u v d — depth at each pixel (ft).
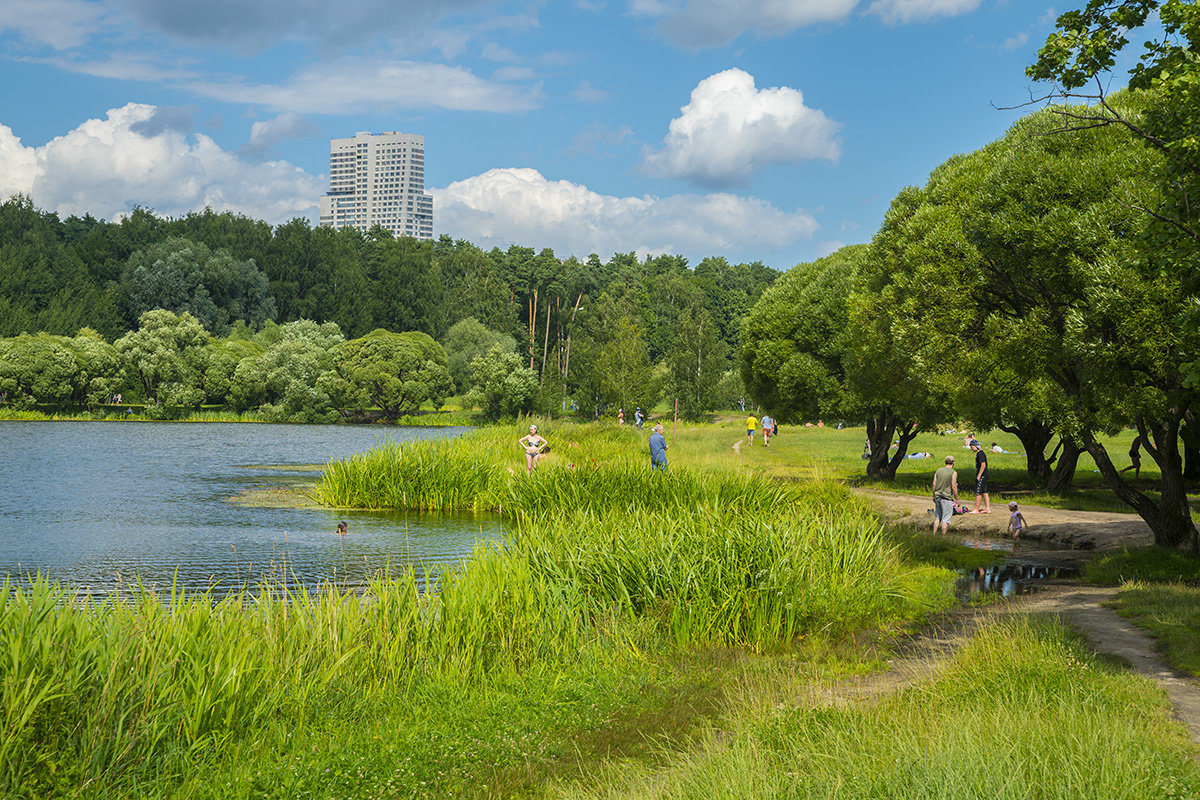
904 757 17.17
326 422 269.64
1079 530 59.62
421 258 409.28
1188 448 87.20
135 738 19.57
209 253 367.45
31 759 18.40
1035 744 18.13
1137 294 40.78
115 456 135.23
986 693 22.48
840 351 103.40
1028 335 47.14
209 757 20.15
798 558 36.94
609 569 35.22
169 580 46.03
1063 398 53.36
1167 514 49.14
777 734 20.34
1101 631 32.14
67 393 244.42
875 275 73.20
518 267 465.88
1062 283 46.32
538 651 28.73
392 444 88.43
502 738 21.80
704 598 32.81
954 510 66.69
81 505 78.54
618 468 67.72
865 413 101.40
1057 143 50.29
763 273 590.14
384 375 273.95
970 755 16.88
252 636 24.34
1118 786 16.03
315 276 407.03
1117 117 35.32
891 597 38.81
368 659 25.84
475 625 28.25
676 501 51.26
